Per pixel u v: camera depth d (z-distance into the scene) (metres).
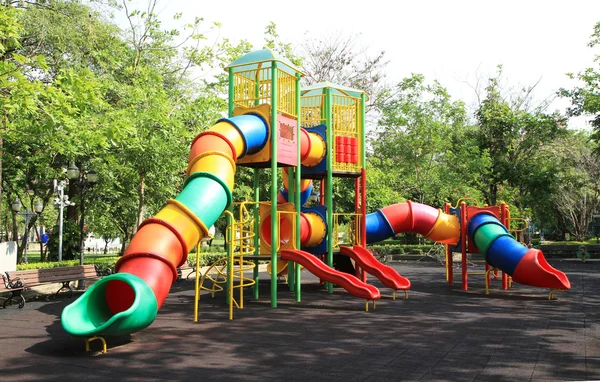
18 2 16.59
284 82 13.39
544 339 8.40
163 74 23.25
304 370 6.53
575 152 36.72
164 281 8.52
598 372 6.36
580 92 30.64
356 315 11.05
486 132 35.22
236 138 11.40
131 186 20.25
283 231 14.22
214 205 9.88
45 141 15.40
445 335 8.77
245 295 14.54
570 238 54.28
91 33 18.94
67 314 7.52
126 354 7.45
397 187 32.41
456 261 29.97
